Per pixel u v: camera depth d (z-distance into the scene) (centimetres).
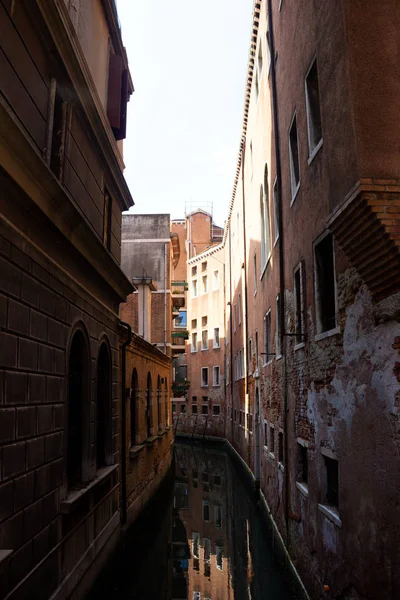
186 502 1745
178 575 1002
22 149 504
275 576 985
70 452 795
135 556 1127
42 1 588
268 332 1510
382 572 500
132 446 1289
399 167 509
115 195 1111
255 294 1853
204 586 938
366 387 555
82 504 757
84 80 753
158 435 1694
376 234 504
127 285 1115
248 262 2142
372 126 516
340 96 558
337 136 570
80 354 836
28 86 589
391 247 491
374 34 538
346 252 573
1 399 487
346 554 604
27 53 586
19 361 534
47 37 627
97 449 965
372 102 523
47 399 623
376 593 513
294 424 952
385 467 500
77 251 738
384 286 519
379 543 508
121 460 1110
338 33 564
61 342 686
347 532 602
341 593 618
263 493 1495
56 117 716
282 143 1109
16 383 526
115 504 1014
